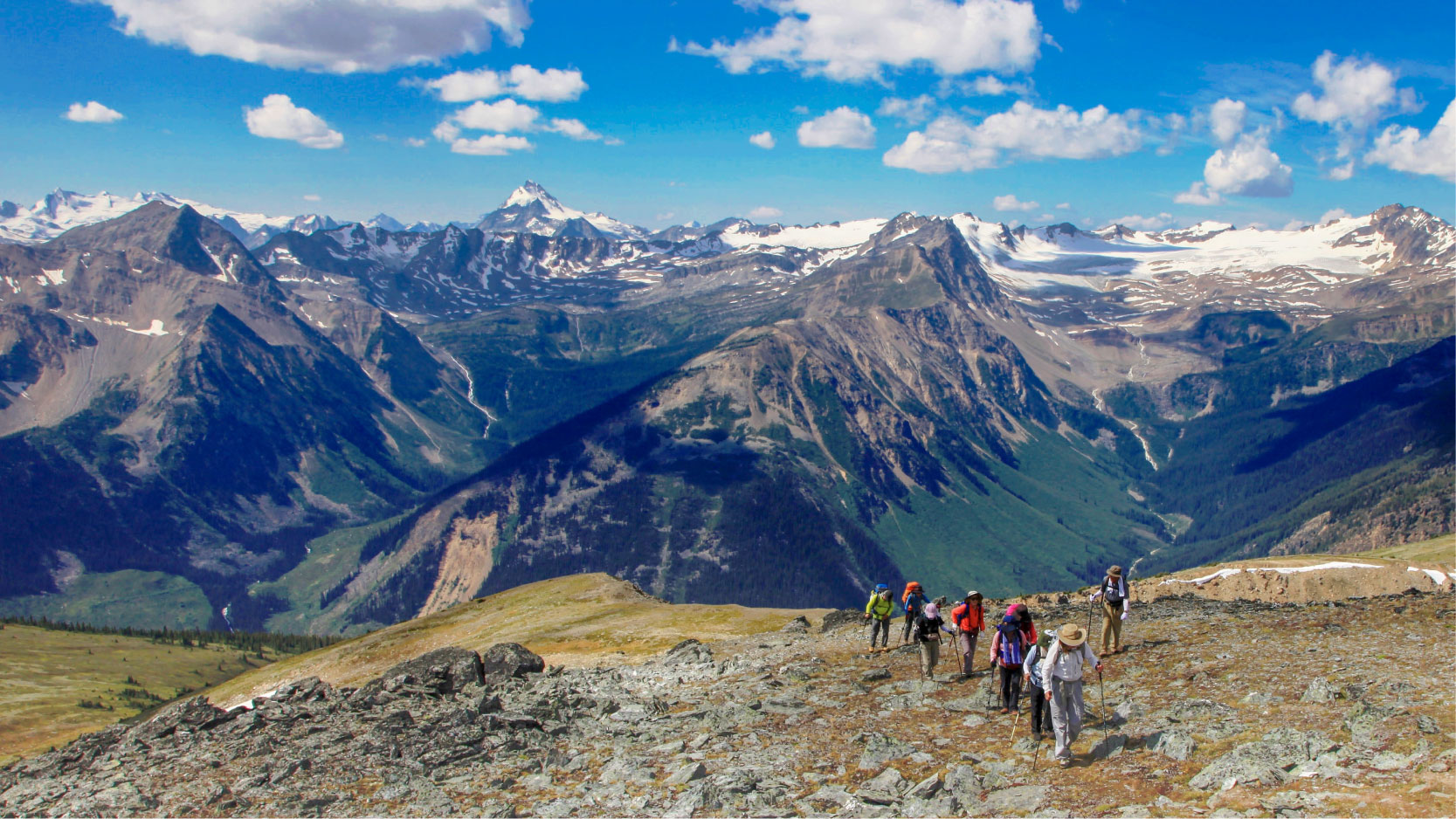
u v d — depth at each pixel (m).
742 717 29.06
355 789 25.97
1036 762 20.48
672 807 21.03
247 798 25.97
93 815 26.20
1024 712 25.00
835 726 26.64
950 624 38.62
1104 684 27.84
